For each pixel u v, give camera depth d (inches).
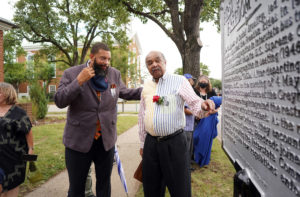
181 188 75.4
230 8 57.1
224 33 66.4
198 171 158.9
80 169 89.6
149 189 82.4
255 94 40.1
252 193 43.0
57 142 241.9
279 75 31.1
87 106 86.1
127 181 142.3
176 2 248.8
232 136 57.1
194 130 165.2
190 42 227.6
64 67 992.9
